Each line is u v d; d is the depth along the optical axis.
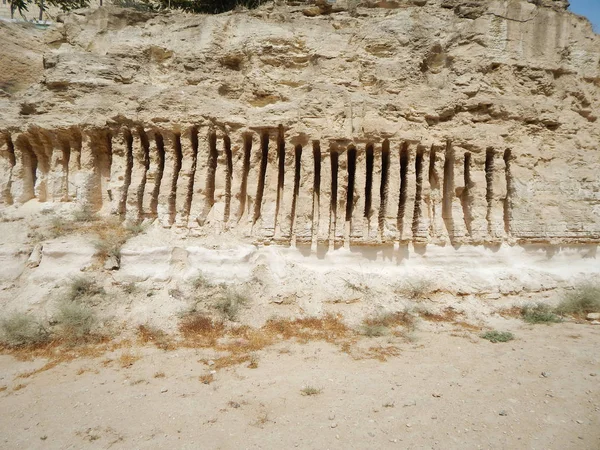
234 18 12.40
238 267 9.83
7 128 11.38
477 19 12.23
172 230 10.72
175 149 11.08
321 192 10.48
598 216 11.55
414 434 4.71
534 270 11.14
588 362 6.94
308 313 9.10
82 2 18.61
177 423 4.95
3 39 15.69
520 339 8.27
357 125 10.53
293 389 5.87
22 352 7.35
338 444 4.51
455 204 11.10
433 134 11.03
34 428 4.93
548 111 11.96
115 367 6.75
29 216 10.88
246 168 11.09
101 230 10.38
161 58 12.44
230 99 11.72
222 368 6.69
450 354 7.34
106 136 11.39
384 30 12.02
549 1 13.40
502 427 4.87
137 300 8.87
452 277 10.50
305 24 12.14
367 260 10.55
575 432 4.78
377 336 8.34
